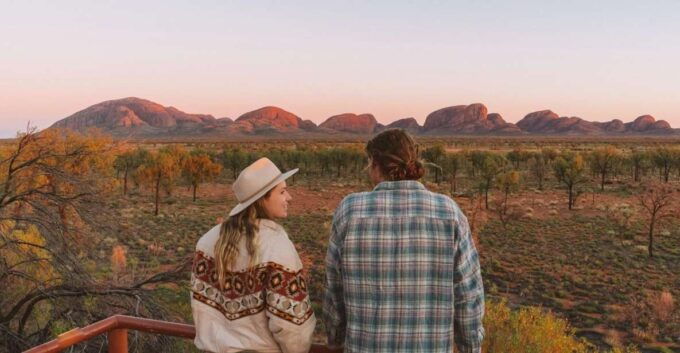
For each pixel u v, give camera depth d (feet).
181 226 136.98
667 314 71.87
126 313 35.12
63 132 42.22
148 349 32.53
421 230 5.83
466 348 6.02
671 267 101.81
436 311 5.80
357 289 5.92
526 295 84.28
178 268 37.42
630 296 82.17
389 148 6.20
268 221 6.43
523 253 111.86
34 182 37.88
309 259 93.35
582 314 74.13
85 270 34.47
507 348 40.78
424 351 5.77
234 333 6.26
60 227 34.76
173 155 193.47
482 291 6.03
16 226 36.35
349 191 215.72
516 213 152.05
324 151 288.10
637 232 133.69
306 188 226.17
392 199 6.02
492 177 183.52
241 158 268.00
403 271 5.79
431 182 228.84
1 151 59.98
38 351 7.20
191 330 7.84
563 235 131.03
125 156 195.93
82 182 37.11
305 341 6.19
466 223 5.96
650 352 61.62
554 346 41.27
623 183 239.71
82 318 34.60
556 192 212.64
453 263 5.83
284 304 6.04
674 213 135.64
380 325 5.81
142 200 183.11
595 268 100.53
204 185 242.37
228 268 6.25
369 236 5.90
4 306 35.65
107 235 37.32
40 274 36.01
